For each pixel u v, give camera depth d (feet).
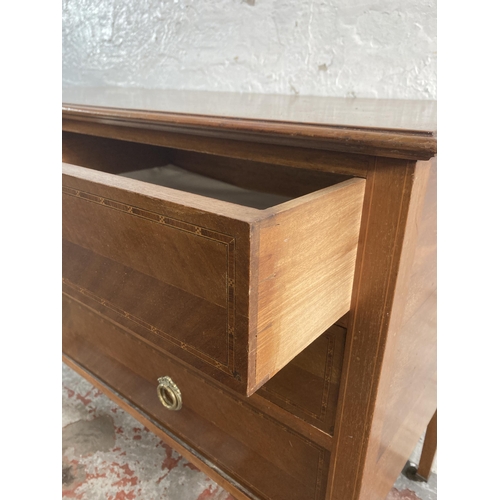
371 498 2.09
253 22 3.01
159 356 2.39
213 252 1.08
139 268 1.35
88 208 1.41
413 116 1.67
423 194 1.48
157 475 3.01
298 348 1.32
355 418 1.74
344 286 1.51
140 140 1.91
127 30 3.69
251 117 1.60
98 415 3.55
